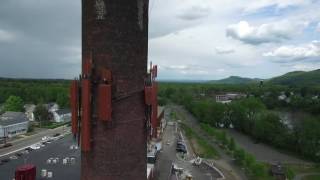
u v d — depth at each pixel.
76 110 12.89
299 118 155.88
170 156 102.19
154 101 13.24
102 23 12.45
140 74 13.04
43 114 168.12
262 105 162.62
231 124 170.12
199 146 120.06
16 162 90.94
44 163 90.00
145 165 13.37
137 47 12.88
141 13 12.95
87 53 12.77
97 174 12.55
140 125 13.08
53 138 128.25
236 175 86.38
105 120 12.22
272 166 91.12
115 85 12.54
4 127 131.50
